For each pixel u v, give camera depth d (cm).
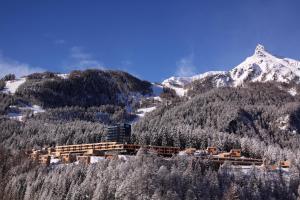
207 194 17850
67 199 17812
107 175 18500
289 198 19962
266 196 19562
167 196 16662
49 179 19662
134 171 17850
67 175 19550
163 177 17850
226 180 19662
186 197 17062
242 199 18450
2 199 19975
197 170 19438
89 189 17900
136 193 17025
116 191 17175
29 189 19088
